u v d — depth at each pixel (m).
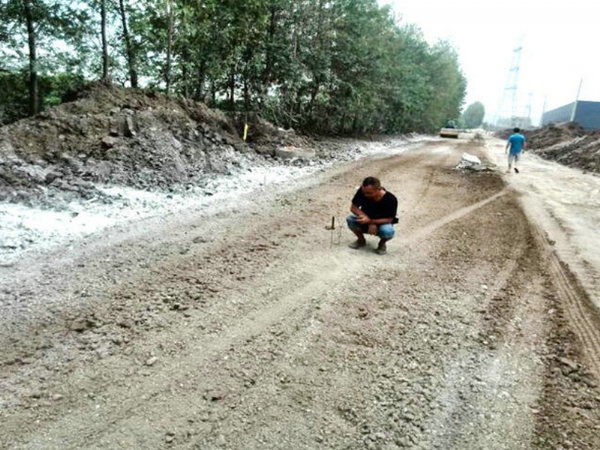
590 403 2.78
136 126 10.05
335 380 2.93
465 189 11.07
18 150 8.18
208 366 3.03
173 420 2.49
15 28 12.45
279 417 2.55
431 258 5.57
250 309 3.93
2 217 5.87
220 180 10.04
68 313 3.67
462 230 7.04
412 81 35.53
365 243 6.03
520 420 2.61
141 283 4.34
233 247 5.62
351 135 29.11
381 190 5.39
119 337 3.34
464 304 4.21
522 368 3.16
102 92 10.65
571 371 3.12
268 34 18.45
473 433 2.48
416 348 3.38
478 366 3.16
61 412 2.52
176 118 11.31
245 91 19.02
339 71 23.45
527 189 11.42
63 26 12.82
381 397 2.77
